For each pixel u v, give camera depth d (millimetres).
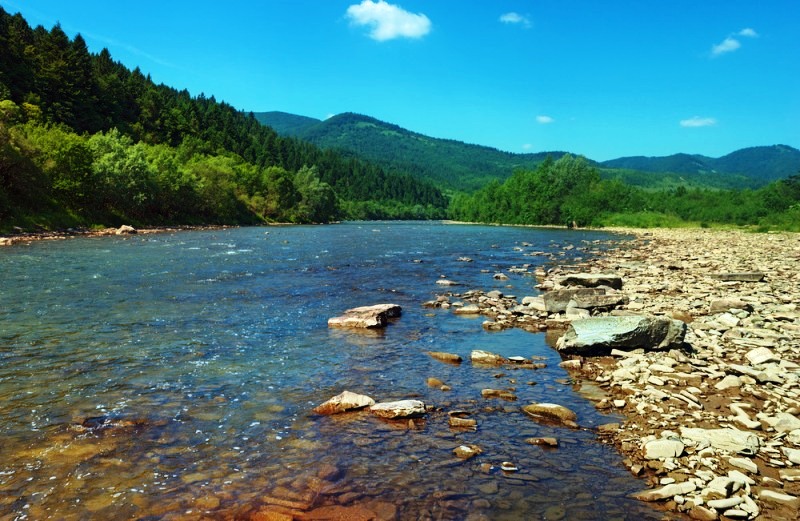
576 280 20297
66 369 10000
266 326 14078
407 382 9766
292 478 6098
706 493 5668
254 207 109750
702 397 8781
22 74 100375
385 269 27328
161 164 78375
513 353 11945
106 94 127750
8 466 6223
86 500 5527
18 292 17969
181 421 7699
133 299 17344
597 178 112438
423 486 5945
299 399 8758
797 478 5953
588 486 5992
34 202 51594
